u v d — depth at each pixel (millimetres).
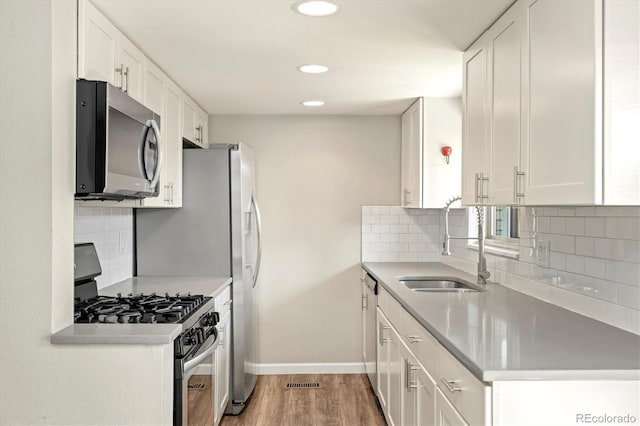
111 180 2365
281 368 5312
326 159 5320
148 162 2818
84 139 2332
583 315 2635
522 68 2367
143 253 4289
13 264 2203
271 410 4340
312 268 5332
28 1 2158
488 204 2816
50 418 2227
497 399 1794
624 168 1785
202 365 2982
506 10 2574
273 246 5316
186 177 4266
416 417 2834
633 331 2238
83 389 2227
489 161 2805
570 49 1937
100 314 2619
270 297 5309
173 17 2680
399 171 5328
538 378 1793
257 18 2695
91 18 2467
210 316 3102
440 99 4531
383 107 4961
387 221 5340
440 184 4543
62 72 2242
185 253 4273
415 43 3092
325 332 5336
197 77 3852
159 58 3373
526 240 3275
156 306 2879
